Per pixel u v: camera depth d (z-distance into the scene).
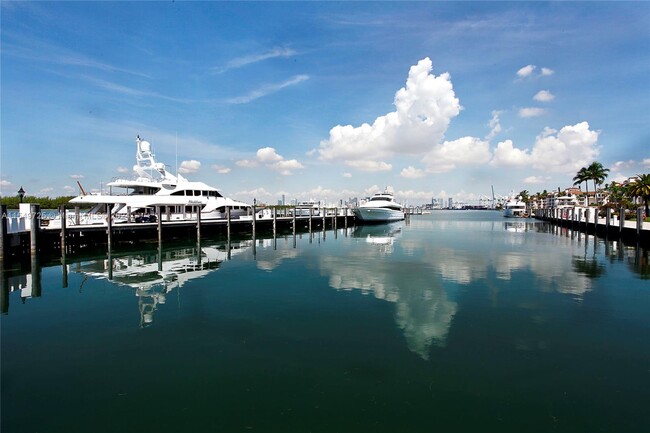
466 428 6.77
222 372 8.89
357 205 81.94
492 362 9.37
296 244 38.47
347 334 11.32
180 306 14.38
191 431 6.69
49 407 7.41
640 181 67.38
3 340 10.88
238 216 50.31
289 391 8.03
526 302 14.88
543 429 6.72
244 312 13.59
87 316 13.14
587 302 14.84
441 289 17.16
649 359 9.56
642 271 21.81
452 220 110.06
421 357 9.68
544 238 45.41
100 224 32.91
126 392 7.99
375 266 23.88
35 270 22.47
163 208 41.47
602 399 7.70
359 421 6.98
